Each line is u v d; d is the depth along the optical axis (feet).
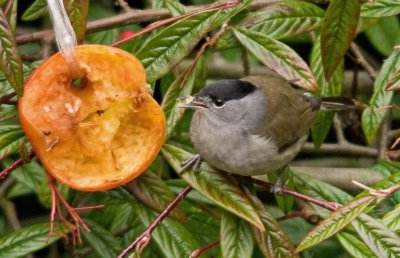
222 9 31.35
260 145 33.68
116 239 34.27
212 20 31.19
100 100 27.27
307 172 38.83
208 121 33.22
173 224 31.91
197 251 30.76
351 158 47.65
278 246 30.53
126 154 27.50
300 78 32.01
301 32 33.88
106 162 27.25
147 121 27.78
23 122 25.93
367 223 27.48
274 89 35.29
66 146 26.86
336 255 38.88
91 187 26.73
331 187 34.04
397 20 44.39
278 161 34.40
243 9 32.96
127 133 27.76
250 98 34.19
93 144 27.27
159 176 33.55
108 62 27.14
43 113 26.20
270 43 32.40
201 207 35.14
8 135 29.84
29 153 29.07
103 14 46.62
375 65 48.78
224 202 30.25
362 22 34.94
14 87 25.72
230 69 47.19
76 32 28.53
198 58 32.40
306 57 49.98
